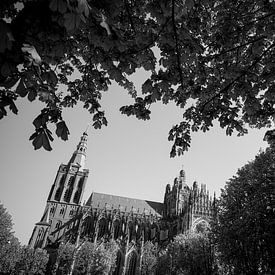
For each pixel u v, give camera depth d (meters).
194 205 91.88
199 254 41.56
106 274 78.06
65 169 126.75
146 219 111.38
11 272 76.50
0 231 63.78
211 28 10.07
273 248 23.77
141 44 7.41
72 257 82.81
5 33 3.30
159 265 66.44
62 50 5.13
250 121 11.16
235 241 26.98
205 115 10.87
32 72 4.53
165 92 9.48
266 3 9.29
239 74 9.91
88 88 9.53
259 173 27.38
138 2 7.93
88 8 3.70
